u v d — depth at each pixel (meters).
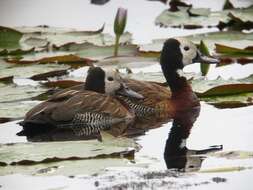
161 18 21.38
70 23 21.45
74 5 23.11
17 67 17.73
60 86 16.67
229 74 17.52
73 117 15.41
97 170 12.75
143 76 17.31
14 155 13.16
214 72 17.66
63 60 18.11
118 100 16.08
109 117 15.69
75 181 12.35
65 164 12.91
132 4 23.02
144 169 12.91
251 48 18.67
